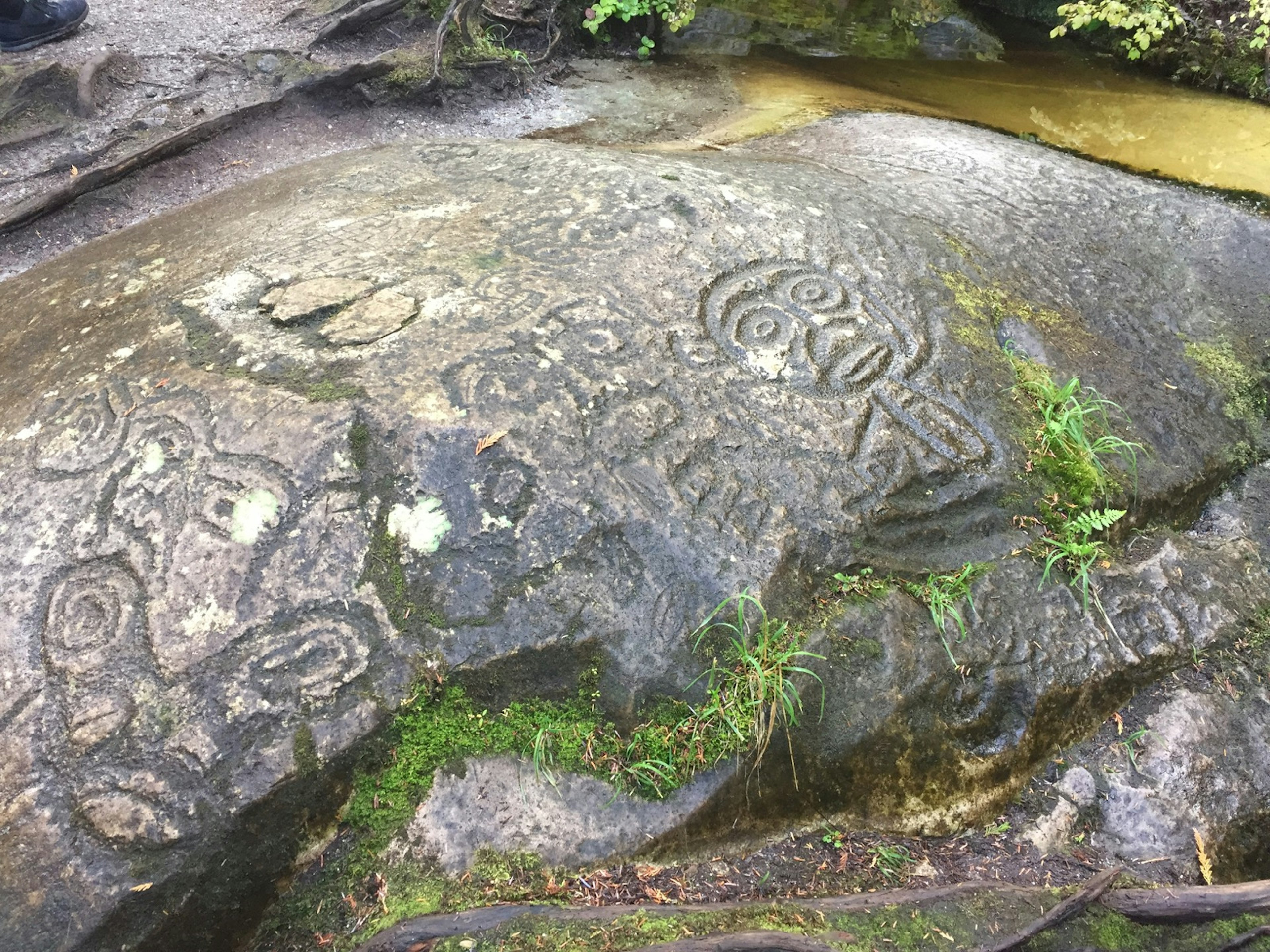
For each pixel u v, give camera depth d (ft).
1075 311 9.66
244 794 5.30
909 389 7.77
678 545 6.25
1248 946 5.53
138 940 5.04
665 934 5.17
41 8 15.30
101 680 5.52
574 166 9.55
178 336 7.22
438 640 5.82
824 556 6.63
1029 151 12.95
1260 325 10.37
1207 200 11.82
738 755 5.94
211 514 5.98
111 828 5.14
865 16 20.99
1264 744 7.07
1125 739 6.98
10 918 4.90
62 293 8.43
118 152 13.42
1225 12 18.43
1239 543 8.35
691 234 8.54
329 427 6.25
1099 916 5.71
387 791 5.68
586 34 19.67
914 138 13.51
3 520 6.14
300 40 16.70
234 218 9.35
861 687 6.28
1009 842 6.39
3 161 13.28
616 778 5.85
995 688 6.61
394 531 6.03
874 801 6.28
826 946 5.11
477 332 7.02
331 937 5.37
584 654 5.96
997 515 7.36
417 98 16.12
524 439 6.38
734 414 7.04
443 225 8.55
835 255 8.85
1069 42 21.11
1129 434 8.63
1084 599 7.19
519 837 5.66
